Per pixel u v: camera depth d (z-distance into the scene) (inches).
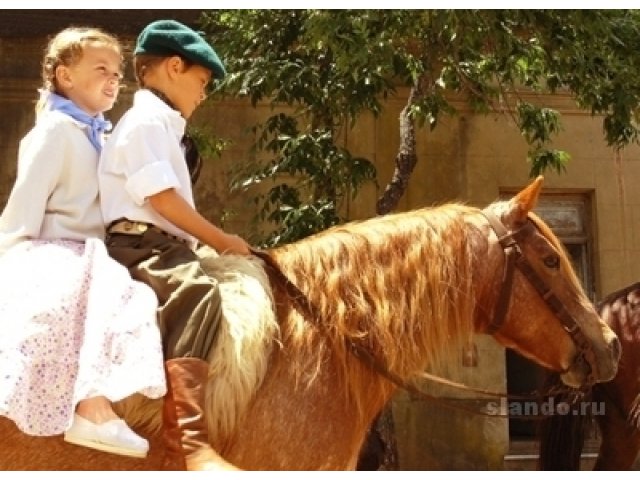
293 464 97.0
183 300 93.5
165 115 103.3
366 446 223.5
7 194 334.3
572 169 357.1
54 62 107.3
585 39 239.0
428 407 326.0
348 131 344.5
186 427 88.0
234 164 332.5
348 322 105.3
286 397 98.7
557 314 115.5
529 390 363.6
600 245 355.3
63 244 97.4
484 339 332.2
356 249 109.6
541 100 352.8
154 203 98.3
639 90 253.0
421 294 109.0
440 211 117.0
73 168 101.9
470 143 354.0
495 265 114.8
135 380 87.4
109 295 91.7
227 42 271.0
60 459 91.7
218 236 101.6
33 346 89.1
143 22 341.4
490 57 257.8
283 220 247.9
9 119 339.6
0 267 96.0
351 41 216.7
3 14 343.0
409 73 246.5
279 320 103.1
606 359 117.7
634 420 209.5
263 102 342.3
